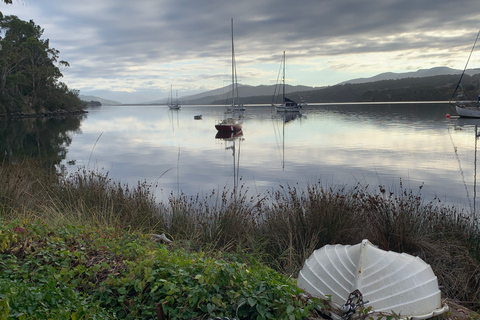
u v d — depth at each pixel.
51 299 2.79
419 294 3.22
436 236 5.51
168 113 113.69
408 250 5.08
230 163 17.86
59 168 15.46
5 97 66.81
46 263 3.49
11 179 7.10
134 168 16.27
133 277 3.18
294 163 17.41
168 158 19.91
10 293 2.65
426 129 34.47
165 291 2.99
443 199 9.66
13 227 4.17
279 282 3.37
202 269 3.21
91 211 6.36
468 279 4.50
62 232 4.28
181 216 6.29
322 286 3.44
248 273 3.31
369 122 46.97
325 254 3.77
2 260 3.44
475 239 5.46
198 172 15.20
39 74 74.06
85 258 3.69
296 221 5.52
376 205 5.63
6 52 65.19
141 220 6.37
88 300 3.02
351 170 15.12
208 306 2.81
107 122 60.88
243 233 5.75
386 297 3.17
